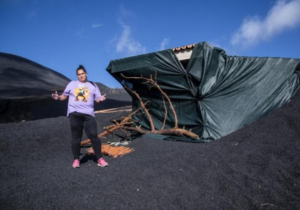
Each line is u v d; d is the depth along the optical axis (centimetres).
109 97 2362
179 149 488
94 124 418
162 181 316
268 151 393
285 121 509
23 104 1638
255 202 262
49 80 4078
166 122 775
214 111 657
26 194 287
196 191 289
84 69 431
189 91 695
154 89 796
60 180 335
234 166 353
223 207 256
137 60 766
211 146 459
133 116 869
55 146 586
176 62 698
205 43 675
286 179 305
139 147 561
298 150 384
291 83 641
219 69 671
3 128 682
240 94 653
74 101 411
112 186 304
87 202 264
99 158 409
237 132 530
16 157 499
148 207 255
